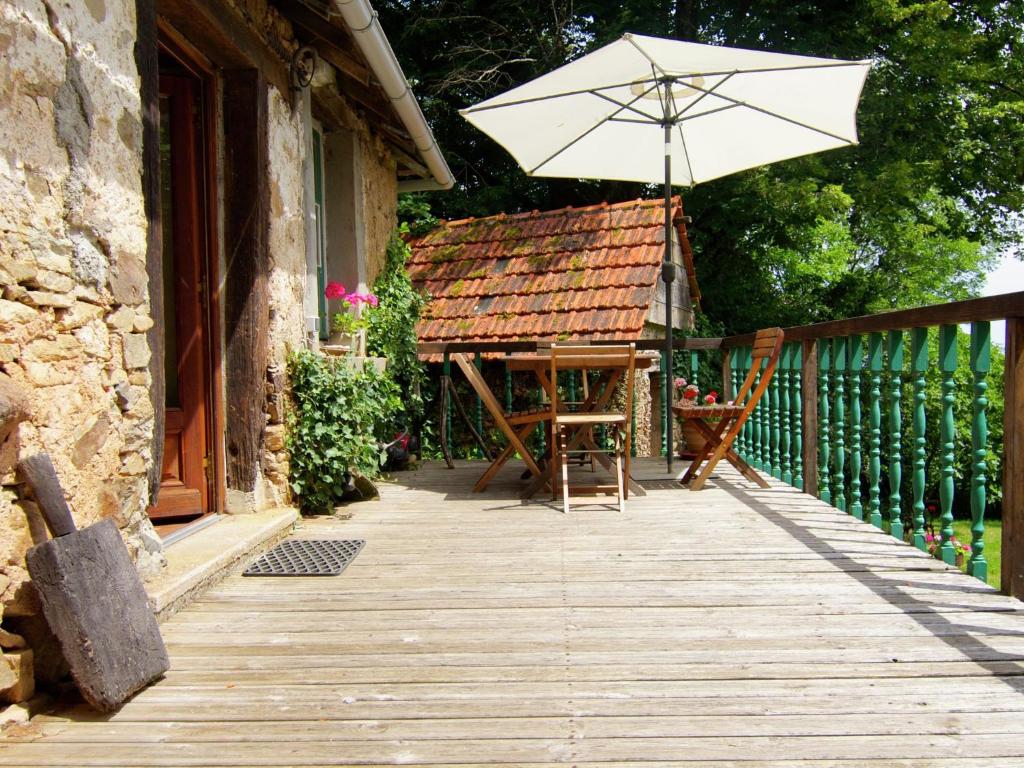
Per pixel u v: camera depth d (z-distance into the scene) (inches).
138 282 113.5
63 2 96.9
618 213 432.5
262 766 76.7
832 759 76.3
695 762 76.2
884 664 97.6
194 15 144.6
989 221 669.9
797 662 98.7
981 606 117.1
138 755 79.0
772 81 213.6
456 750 79.0
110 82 107.1
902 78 561.6
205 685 94.9
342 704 89.5
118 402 109.7
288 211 191.3
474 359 303.6
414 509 201.9
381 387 226.7
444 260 434.3
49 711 88.7
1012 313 112.3
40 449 92.5
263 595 128.9
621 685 93.3
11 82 88.1
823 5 568.4
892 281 678.5
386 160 309.6
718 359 555.8
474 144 623.2
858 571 137.1
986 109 579.8
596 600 124.2
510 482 248.4
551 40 576.7
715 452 220.5
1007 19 601.3
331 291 233.9
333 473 194.1
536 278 401.1
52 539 86.4
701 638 107.3
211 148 169.5
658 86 226.8
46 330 93.9
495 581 135.4
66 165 97.5
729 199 542.9
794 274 625.3
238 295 171.6
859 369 180.4
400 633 111.2
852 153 573.9
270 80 180.9
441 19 559.8
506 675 96.7
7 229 87.2
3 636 88.2
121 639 90.9
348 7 164.2
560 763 76.4
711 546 156.3
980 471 128.4
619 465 197.2
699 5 594.2
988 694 89.3
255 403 172.1
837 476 194.1
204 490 169.6
